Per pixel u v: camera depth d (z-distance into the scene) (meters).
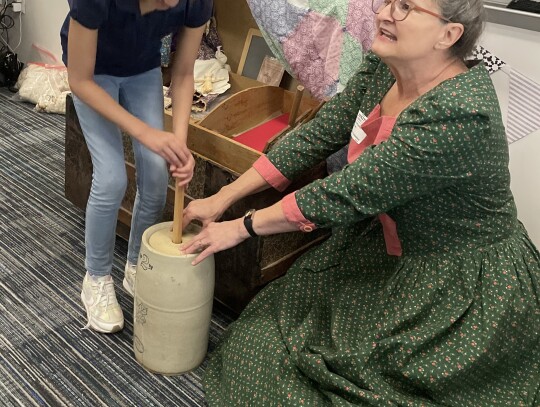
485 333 1.24
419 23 1.15
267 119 2.08
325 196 1.26
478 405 1.27
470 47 1.20
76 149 1.97
